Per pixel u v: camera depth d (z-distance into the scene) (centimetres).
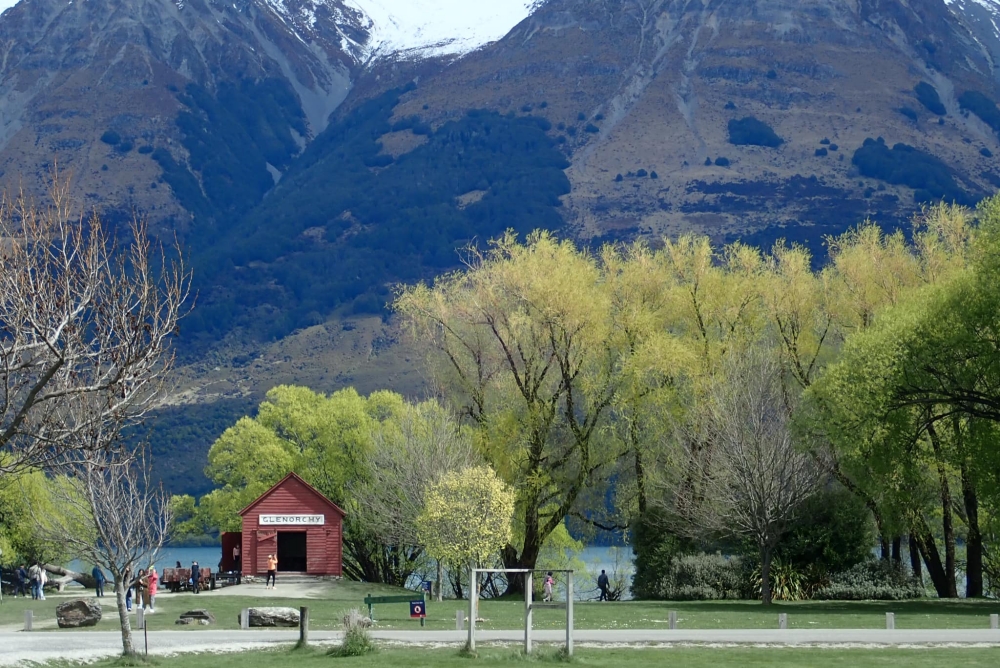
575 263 6266
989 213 4741
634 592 6338
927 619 4553
